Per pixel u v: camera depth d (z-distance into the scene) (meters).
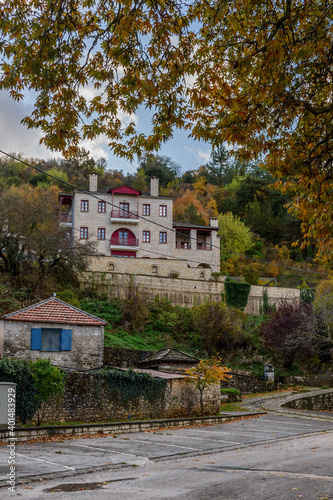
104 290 42.44
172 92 9.20
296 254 74.62
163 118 9.36
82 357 26.06
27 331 25.28
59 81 8.76
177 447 15.28
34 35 8.32
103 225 54.81
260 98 8.94
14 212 35.78
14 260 36.56
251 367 39.38
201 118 9.43
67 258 37.25
